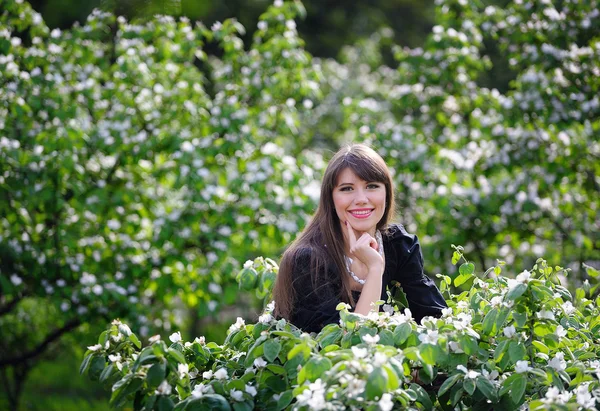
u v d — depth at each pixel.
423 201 5.63
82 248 5.16
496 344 2.58
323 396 2.17
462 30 5.80
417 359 2.31
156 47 5.42
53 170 4.88
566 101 5.32
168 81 5.47
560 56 5.37
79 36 5.29
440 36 5.77
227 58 5.66
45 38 5.98
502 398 2.46
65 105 5.00
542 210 5.53
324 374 2.20
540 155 5.43
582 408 2.27
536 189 5.43
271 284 3.02
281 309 2.86
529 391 2.52
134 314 5.07
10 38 5.17
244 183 5.09
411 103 5.87
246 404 2.42
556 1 5.73
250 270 3.03
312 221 3.03
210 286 5.09
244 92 5.57
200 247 5.25
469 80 5.91
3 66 4.98
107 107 5.46
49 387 7.85
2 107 4.95
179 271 5.25
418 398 2.41
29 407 6.91
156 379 2.34
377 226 3.11
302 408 2.18
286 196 5.10
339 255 2.91
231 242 5.15
